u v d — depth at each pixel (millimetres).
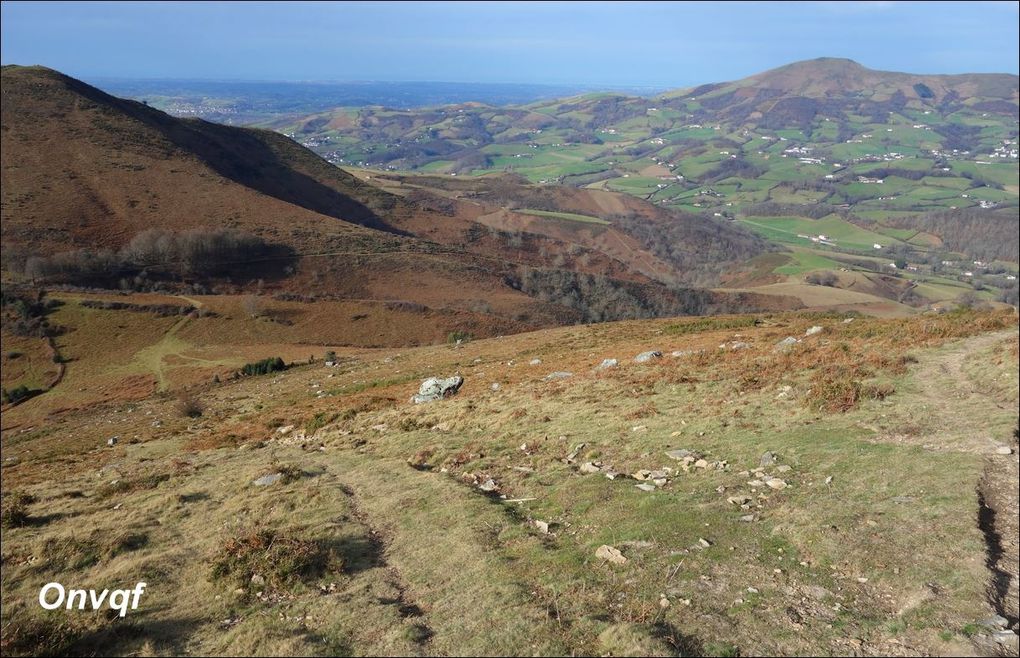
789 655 7578
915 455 13320
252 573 11500
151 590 11477
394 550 12391
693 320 53031
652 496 13047
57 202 136500
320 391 44812
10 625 10102
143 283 116312
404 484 16672
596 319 140875
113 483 20766
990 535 9930
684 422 18453
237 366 80250
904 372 19922
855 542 10133
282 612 10062
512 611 9047
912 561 9414
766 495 12570
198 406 45406
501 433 21109
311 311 109188
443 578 10758
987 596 8312
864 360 21797
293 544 12320
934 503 11094
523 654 7965
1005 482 11695
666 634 8055
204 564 12281
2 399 69375
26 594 11867
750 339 32969
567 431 19656
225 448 27516
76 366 81250
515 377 32844
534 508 13820
